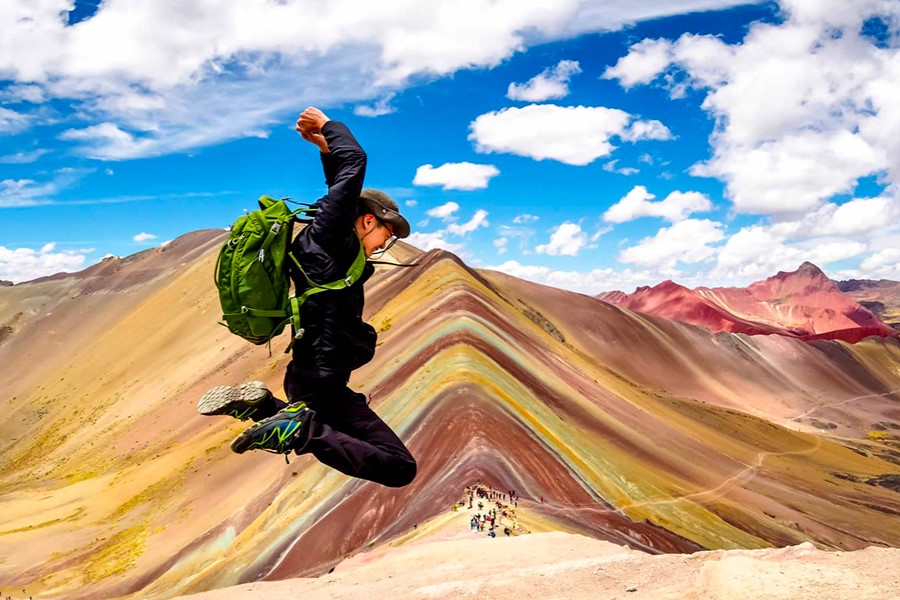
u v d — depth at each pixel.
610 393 82.62
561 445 47.34
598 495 40.44
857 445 143.62
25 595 47.22
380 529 33.97
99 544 56.66
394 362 65.19
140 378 148.88
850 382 199.88
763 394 183.75
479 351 60.78
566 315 184.38
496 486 34.31
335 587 13.76
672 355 188.75
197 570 41.84
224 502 53.81
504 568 12.96
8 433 149.62
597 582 8.91
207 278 192.50
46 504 75.25
